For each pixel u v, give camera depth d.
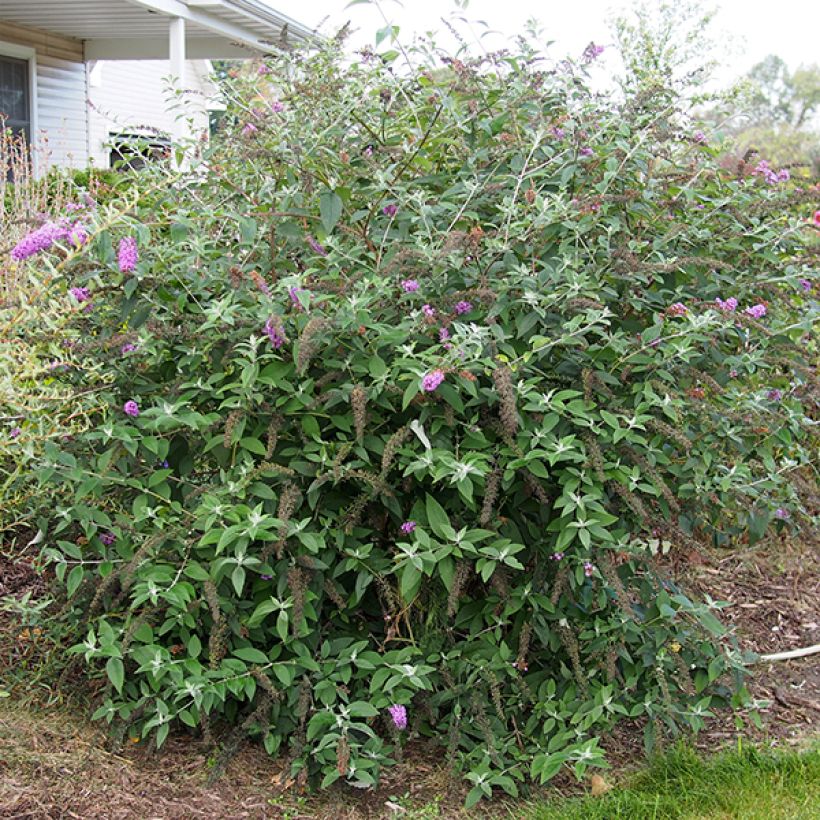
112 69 16.34
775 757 3.03
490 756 2.83
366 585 2.79
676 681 3.14
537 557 2.98
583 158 3.25
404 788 2.88
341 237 3.23
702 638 3.04
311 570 2.80
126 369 3.06
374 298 2.81
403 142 3.35
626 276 3.00
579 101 3.52
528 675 3.11
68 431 2.77
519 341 3.03
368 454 2.93
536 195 3.00
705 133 3.69
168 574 2.72
